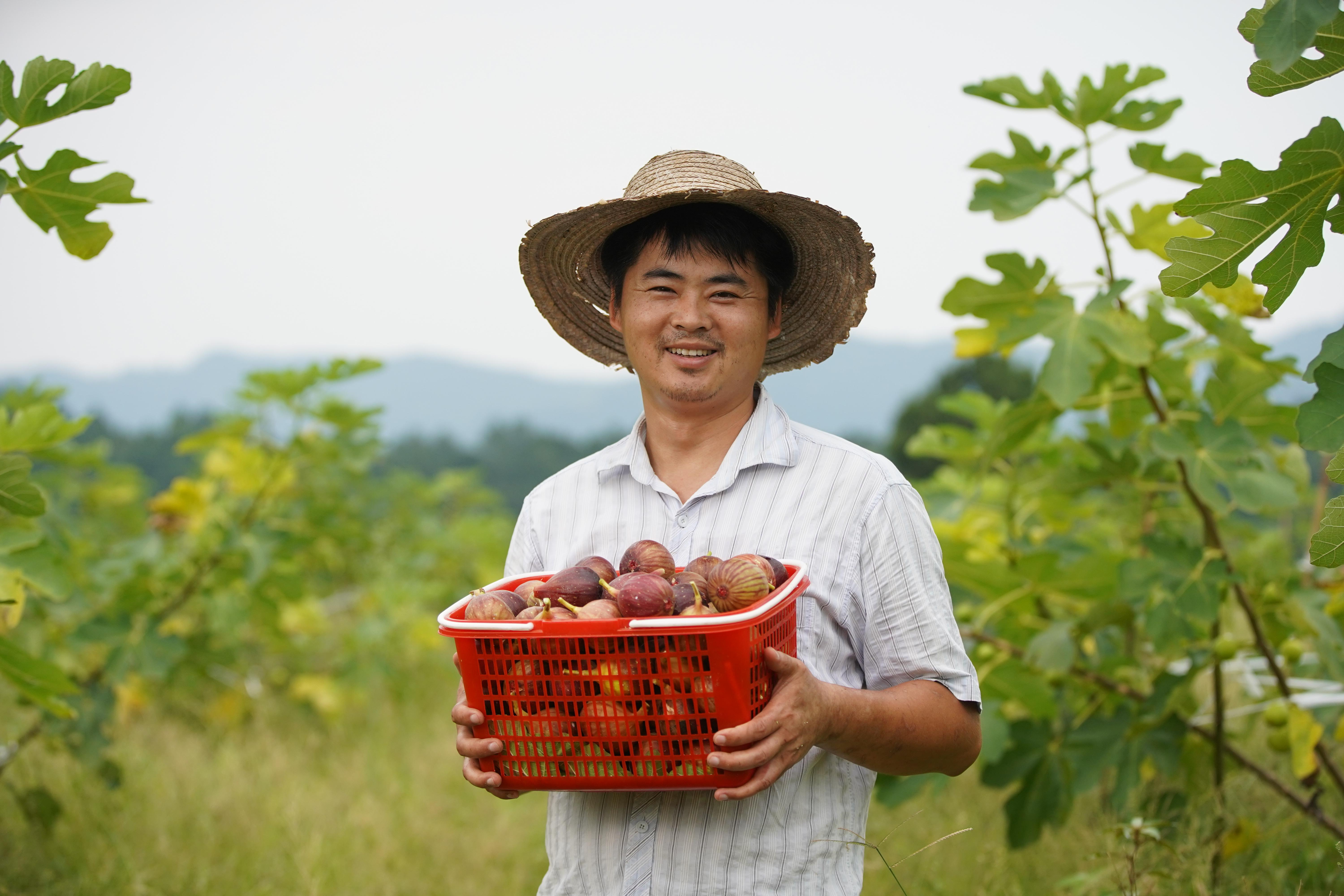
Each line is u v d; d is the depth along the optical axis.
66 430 4.03
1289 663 4.14
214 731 7.03
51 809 4.80
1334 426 2.16
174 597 5.77
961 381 17.20
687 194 2.25
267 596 6.13
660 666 1.91
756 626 1.92
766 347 2.58
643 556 2.17
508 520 13.03
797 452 2.40
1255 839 3.79
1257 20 1.93
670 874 2.21
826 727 2.01
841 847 2.30
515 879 4.88
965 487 6.19
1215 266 2.10
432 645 8.34
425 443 44.03
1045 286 3.87
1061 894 4.09
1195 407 4.09
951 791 5.38
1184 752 4.29
